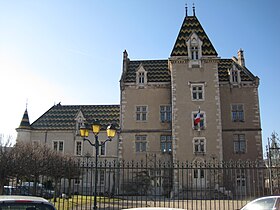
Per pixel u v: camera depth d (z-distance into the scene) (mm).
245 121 37844
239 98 38500
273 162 24328
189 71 36312
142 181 32312
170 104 38844
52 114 45656
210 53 36406
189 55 36531
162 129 38219
